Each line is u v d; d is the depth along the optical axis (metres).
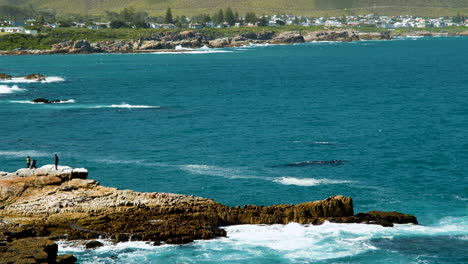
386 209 82.62
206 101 189.00
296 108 172.25
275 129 138.25
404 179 96.38
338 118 153.50
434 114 158.12
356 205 84.31
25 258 59.47
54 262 62.19
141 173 99.94
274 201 85.62
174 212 74.00
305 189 91.19
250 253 67.12
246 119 152.50
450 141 123.31
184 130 137.25
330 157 110.62
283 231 72.69
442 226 75.62
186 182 94.50
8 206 73.75
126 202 74.31
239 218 75.06
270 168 102.88
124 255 66.12
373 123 145.62
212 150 116.50
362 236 71.44
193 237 70.44
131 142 124.31
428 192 89.75
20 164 106.50
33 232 68.56
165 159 109.38
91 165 105.31
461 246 69.38
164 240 69.62
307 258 66.19
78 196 75.62
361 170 101.56
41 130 138.12
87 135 132.00
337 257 66.44
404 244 69.69
